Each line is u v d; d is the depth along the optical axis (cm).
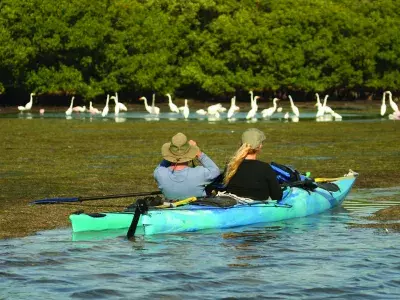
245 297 2717
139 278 2934
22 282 2883
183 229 3688
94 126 10662
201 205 3828
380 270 3031
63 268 3066
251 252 3312
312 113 15475
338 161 6384
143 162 6272
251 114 12888
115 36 18800
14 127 10344
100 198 3919
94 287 2825
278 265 3103
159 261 3166
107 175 5509
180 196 3872
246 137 3919
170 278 2934
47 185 5050
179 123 11531
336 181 4594
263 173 3931
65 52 18262
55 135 8931
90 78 18488
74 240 3512
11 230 3694
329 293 2761
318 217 4091
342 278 2928
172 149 3869
